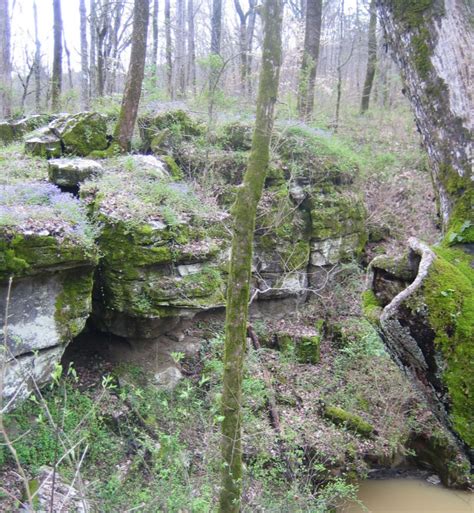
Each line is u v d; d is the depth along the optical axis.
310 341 9.71
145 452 6.81
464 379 2.66
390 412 8.73
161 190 8.38
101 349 8.39
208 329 9.36
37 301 6.13
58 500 5.38
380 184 13.38
